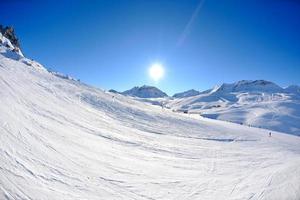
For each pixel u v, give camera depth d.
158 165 21.89
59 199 11.70
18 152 13.87
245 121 118.94
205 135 45.69
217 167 24.94
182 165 23.50
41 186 12.04
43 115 23.92
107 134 27.84
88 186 14.05
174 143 33.47
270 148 43.50
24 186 11.34
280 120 119.88
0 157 12.38
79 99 41.41
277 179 22.92
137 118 44.38
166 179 18.55
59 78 53.66
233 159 29.98
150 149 27.14
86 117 32.25
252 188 19.61
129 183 16.20
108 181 15.62
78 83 60.06
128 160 21.09
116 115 41.47
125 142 27.11
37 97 29.64
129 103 59.03
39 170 13.36
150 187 16.38
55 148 17.28
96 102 44.47
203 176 21.05
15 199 10.23
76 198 12.39
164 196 15.47
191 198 15.96
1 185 10.55
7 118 17.03
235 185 19.83
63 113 28.64
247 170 25.28
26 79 36.56
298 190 20.34
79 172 15.34
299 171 26.92
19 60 51.56
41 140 17.31
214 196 16.88
